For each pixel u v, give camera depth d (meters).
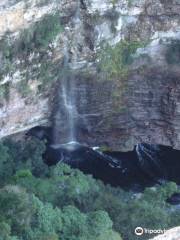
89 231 46.97
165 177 69.94
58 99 69.94
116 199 53.25
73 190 53.78
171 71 71.00
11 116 66.88
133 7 68.38
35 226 46.44
